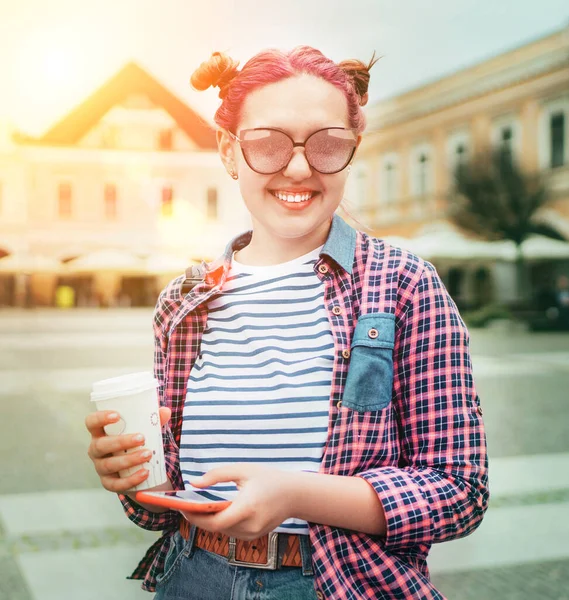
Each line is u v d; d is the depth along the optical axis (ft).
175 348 4.13
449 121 101.35
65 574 12.30
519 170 86.74
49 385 34.24
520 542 13.71
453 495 3.48
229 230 128.16
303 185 3.83
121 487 3.59
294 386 3.76
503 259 85.05
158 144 128.06
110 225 127.24
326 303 3.87
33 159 125.39
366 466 3.66
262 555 3.68
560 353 45.73
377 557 3.53
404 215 109.19
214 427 3.87
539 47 88.22
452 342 3.70
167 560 4.10
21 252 124.88
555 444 21.26
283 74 3.76
